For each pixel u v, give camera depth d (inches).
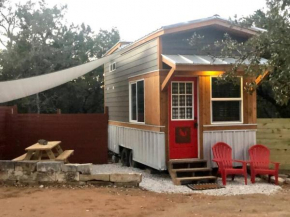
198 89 352.8
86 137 454.0
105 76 571.5
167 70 345.7
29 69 691.4
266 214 227.3
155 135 352.8
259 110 580.4
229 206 248.5
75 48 800.9
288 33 214.2
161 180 343.3
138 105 408.2
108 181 305.6
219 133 354.6
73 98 764.0
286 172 393.1
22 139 435.5
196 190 303.9
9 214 218.2
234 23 256.1
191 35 354.6
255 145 352.8
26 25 741.3
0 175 305.3
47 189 289.4
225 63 316.2
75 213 222.1
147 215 221.3
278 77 210.8
